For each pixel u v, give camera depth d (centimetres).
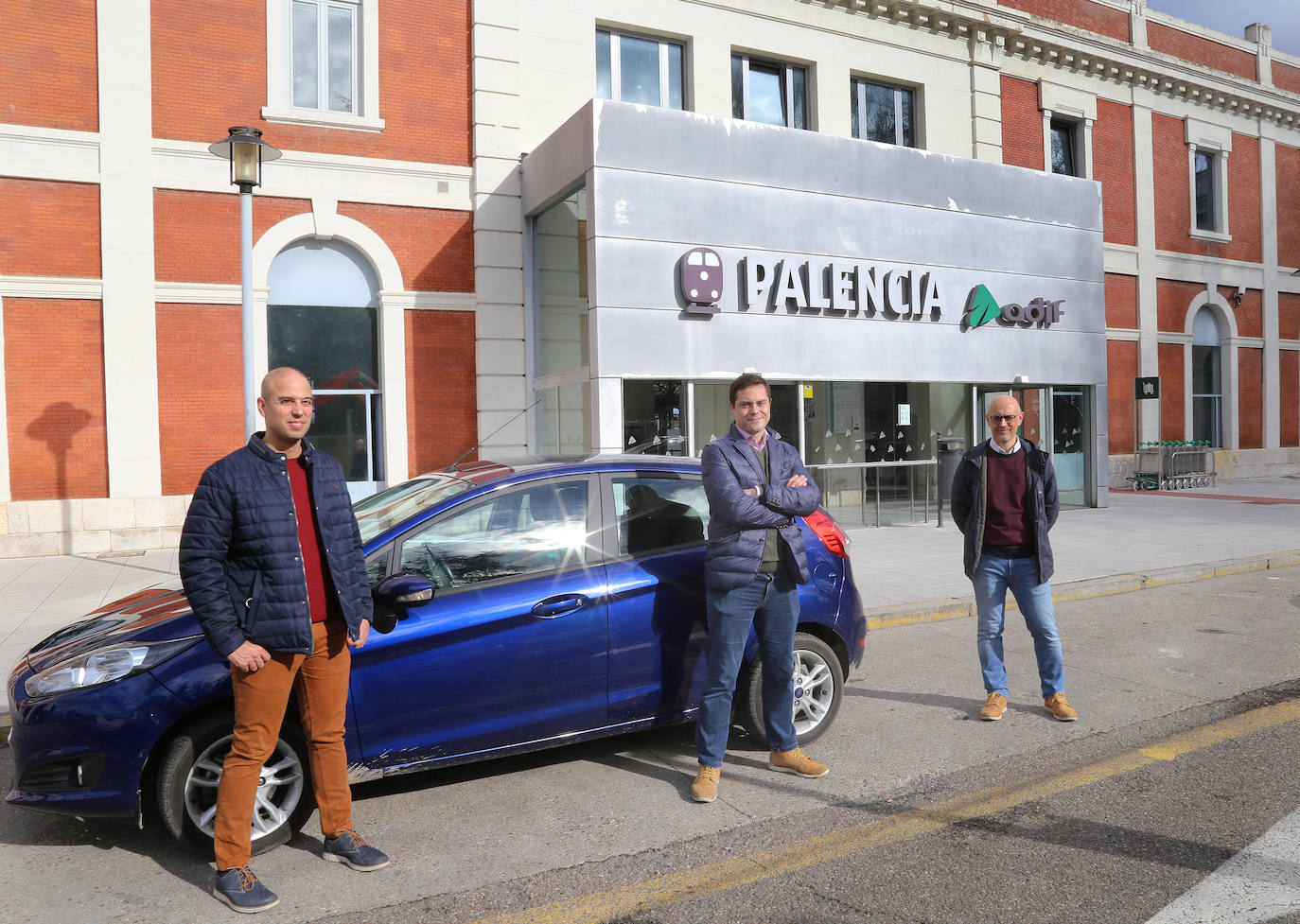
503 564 375
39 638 645
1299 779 374
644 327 1095
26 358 1039
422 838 339
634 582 392
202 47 1123
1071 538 1127
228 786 293
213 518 283
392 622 341
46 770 320
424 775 404
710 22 1411
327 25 1203
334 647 309
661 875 305
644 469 420
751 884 296
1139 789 368
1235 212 2150
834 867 306
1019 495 463
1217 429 2145
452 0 1260
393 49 1223
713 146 1140
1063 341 1452
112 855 331
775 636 383
